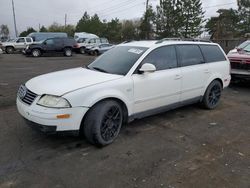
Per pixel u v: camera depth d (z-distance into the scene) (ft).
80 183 10.94
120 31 203.51
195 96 19.70
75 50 99.50
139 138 15.38
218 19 135.64
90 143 14.44
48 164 12.29
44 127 12.71
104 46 93.09
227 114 20.40
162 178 11.41
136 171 11.91
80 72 15.80
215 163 12.78
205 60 20.27
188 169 12.17
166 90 17.13
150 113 16.75
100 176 11.46
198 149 14.24
